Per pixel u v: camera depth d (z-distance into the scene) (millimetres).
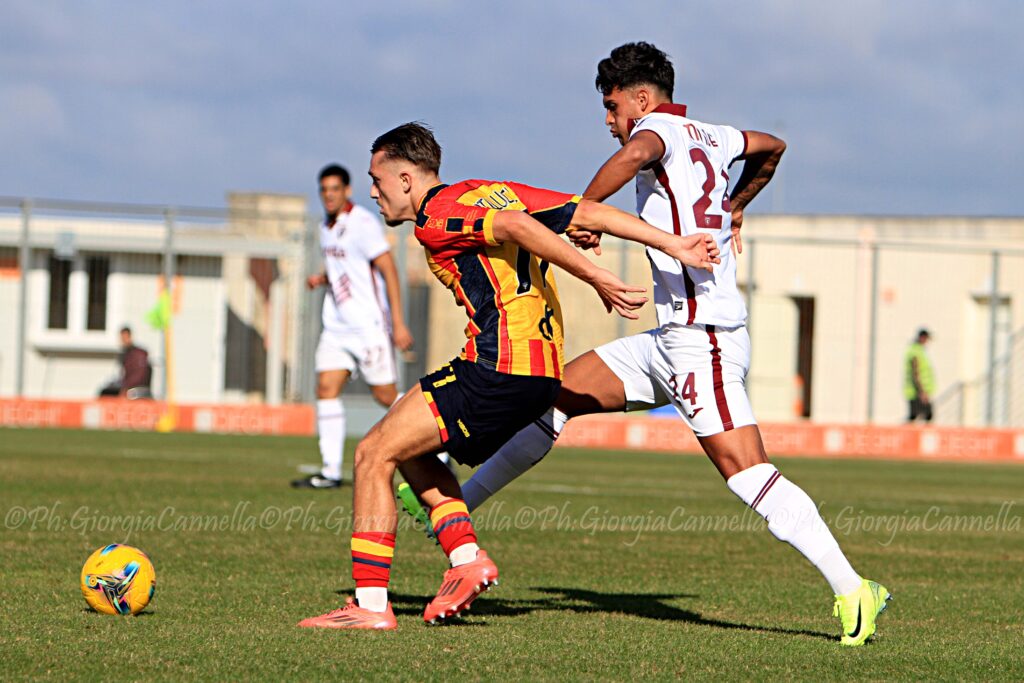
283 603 20922
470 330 18734
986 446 85562
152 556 26031
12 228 80688
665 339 19594
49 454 54969
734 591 24156
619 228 18016
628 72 20203
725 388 19250
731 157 20172
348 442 75812
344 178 41344
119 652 16422
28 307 81250
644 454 76375
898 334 87438
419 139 19094
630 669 16250
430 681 15141
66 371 82500
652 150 18781
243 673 15297
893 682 15930
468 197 18312
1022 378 88750
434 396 18625
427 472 19703
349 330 41719
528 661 16578
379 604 18859
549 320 18781
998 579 27047
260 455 59344
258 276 83438
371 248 41000
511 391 18375
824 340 87312
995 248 95188
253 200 104688
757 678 15898
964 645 18844
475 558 19359
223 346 83500
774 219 109438
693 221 19297
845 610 18547
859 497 48188
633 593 23625
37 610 19469
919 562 29625
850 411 87375
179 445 65188
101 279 82438
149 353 82938
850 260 87000
